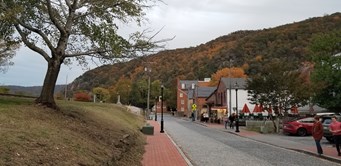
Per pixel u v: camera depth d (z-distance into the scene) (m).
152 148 21.59
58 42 17.62
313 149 21.08
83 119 18.89
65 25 17.50
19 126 10.94
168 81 139.62
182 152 19.66
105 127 20.23
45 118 14.25
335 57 38.72
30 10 16.19
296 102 37.75
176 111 127.81
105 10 17.16
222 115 65.25
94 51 17.78
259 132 38.41
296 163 15.92
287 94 37.84
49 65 17.42
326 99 38.94
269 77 37.94
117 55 17.22
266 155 18.81
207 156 18.17
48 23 17.67
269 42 116.38
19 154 8.24
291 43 105.69
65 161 9.38
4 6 14.96
